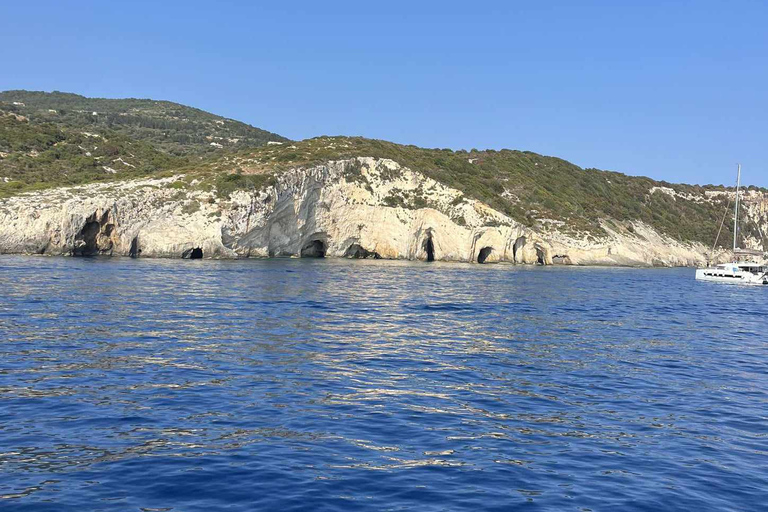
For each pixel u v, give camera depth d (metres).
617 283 68.25
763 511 10.69
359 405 16.38
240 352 22.73
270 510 10.16
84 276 48.75
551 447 13.70
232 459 12.32
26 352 21.42
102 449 12.66
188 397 16.58
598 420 15.91
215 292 41.66
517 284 58.69
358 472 11.88
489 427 14.92
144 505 10.20
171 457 12.33
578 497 11.05
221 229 80.00
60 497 10.41
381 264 81.62
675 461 13.05
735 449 13.93
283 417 15.10
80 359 20.61
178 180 85.12
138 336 25.05
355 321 31.56
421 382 19.22
